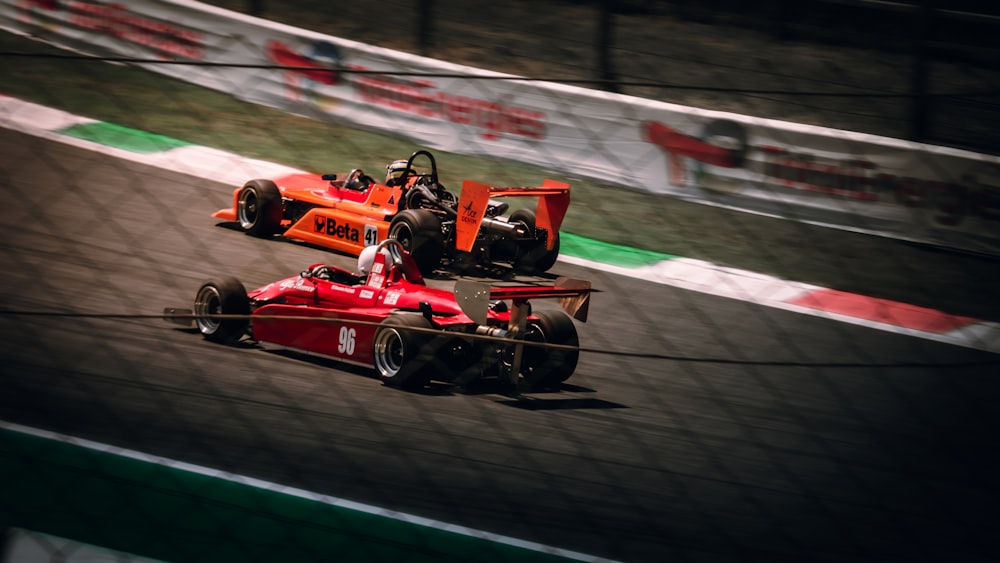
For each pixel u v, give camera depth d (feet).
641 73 187.11
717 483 71.36
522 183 150.61
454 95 156.15
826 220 136.77
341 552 59.93
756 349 103.04
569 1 212.23
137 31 178.29
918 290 118.83
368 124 163.22
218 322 96.68
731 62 191.21
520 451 75.56
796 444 78.79
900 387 92.43
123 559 57.26
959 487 71.82
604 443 77.71
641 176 146.72
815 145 136.05
